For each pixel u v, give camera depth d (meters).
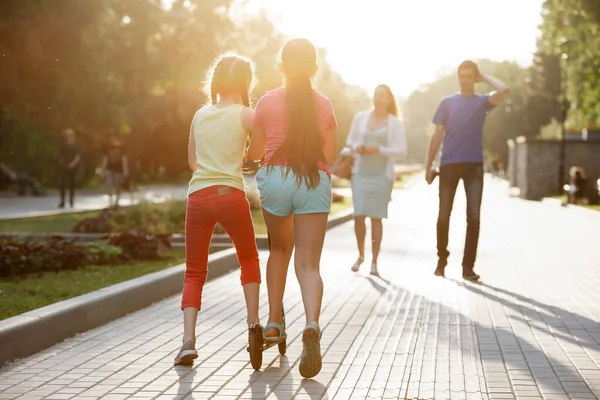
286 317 8.39
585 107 43.34
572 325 8.02
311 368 5.84
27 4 22.05
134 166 45.25
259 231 18.22
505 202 38.69
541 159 42.62
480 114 11.31
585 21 35.91
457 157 11.32
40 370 6.27
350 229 20.25
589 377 6.08
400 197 40.56
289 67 6.23
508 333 7.64
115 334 7.59
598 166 42.84
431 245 16.28
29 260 11.23
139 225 17.75
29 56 22.88
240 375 6.12
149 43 29.92
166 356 6.72
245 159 6.79
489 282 11.02
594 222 23.94
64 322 7.35
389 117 11.62
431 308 8.95
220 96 6.66
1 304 8.68
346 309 8.87
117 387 5.79
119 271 11.66
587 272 12.12
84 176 46.88
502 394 5.64
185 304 6.50
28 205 29.58
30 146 34.75
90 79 24.84
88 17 23.45
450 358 6.66
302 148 6.12
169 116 30.83
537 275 11.76
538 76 59.56
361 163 11.66
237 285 10.67
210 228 6.57
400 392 5.68
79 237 15.61
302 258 6.18
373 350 6.93
